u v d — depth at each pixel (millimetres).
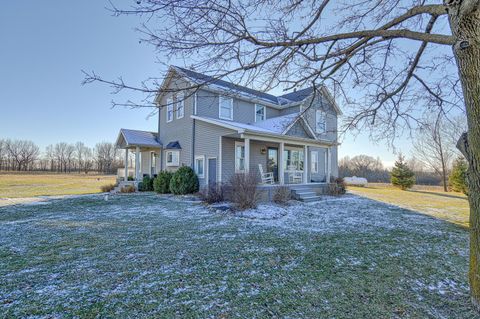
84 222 6922
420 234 5887
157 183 14273
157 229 6117
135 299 2793
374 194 16219
